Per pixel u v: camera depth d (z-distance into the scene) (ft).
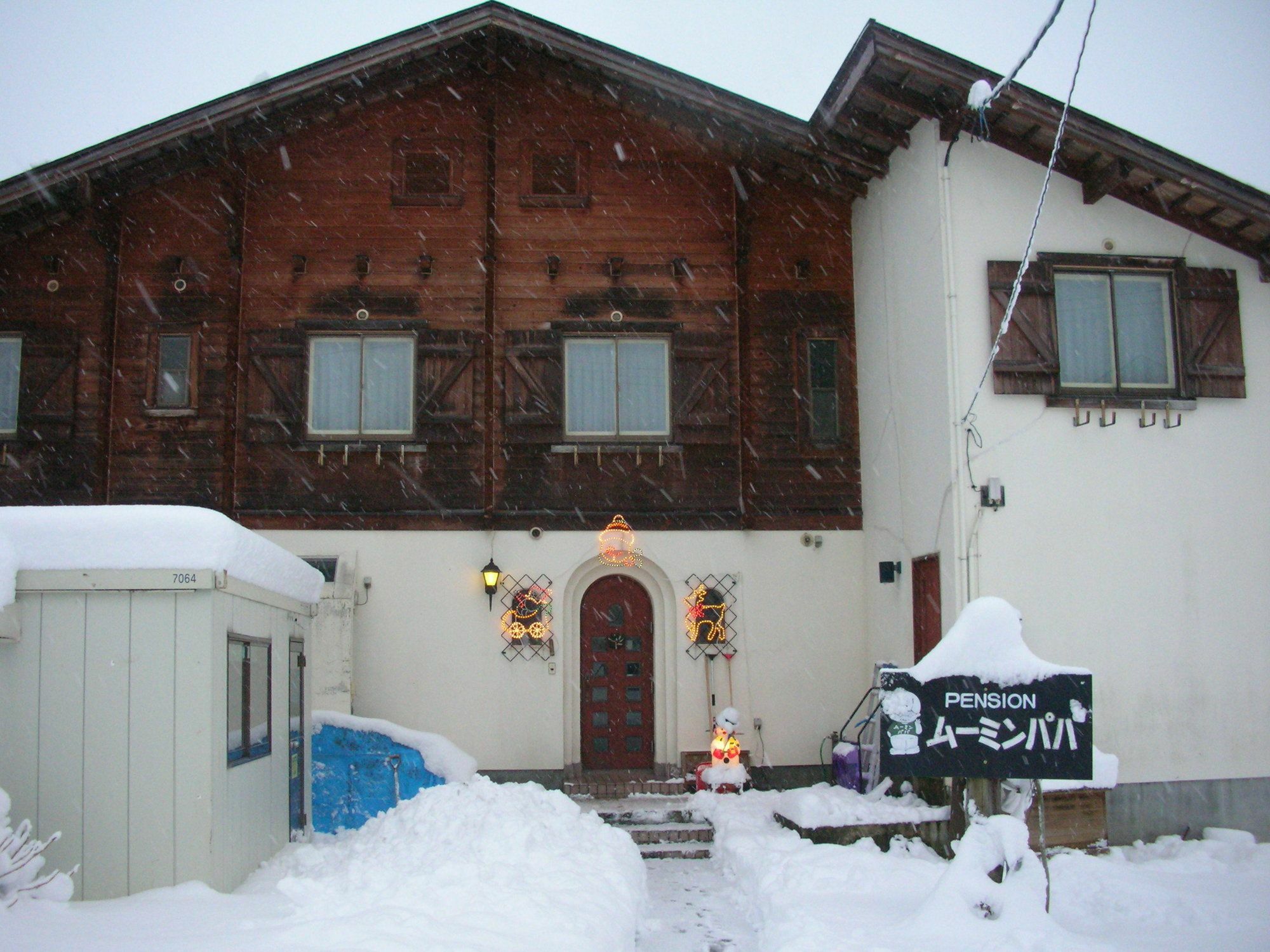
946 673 23.67
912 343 37.81
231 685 22.17
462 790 26.43
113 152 38.93
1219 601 35.14
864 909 24.75
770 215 43.93
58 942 15.17
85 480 40.78
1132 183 36.04
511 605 40.88
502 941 16.69
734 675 41.39
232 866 21.79
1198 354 36.22
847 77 35.81
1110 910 26.71
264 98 39.42
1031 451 34.91
